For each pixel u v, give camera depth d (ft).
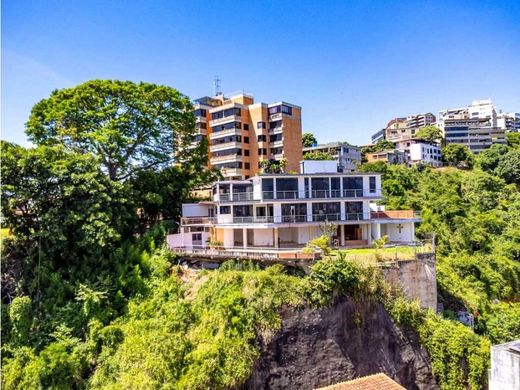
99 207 132.98
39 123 156.87
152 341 99.25
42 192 131.13
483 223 223.71
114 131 151.84
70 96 160.15
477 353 105.81
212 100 294.46
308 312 99.91
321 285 101.45
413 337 107.45
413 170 307.37
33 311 121.39
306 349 97.66
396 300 109.40
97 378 102.17
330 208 152.56
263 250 126.72
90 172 136.87
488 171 347.97
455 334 107.76
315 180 151.64
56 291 125.18
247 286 102.68
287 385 94.43
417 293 118.01
